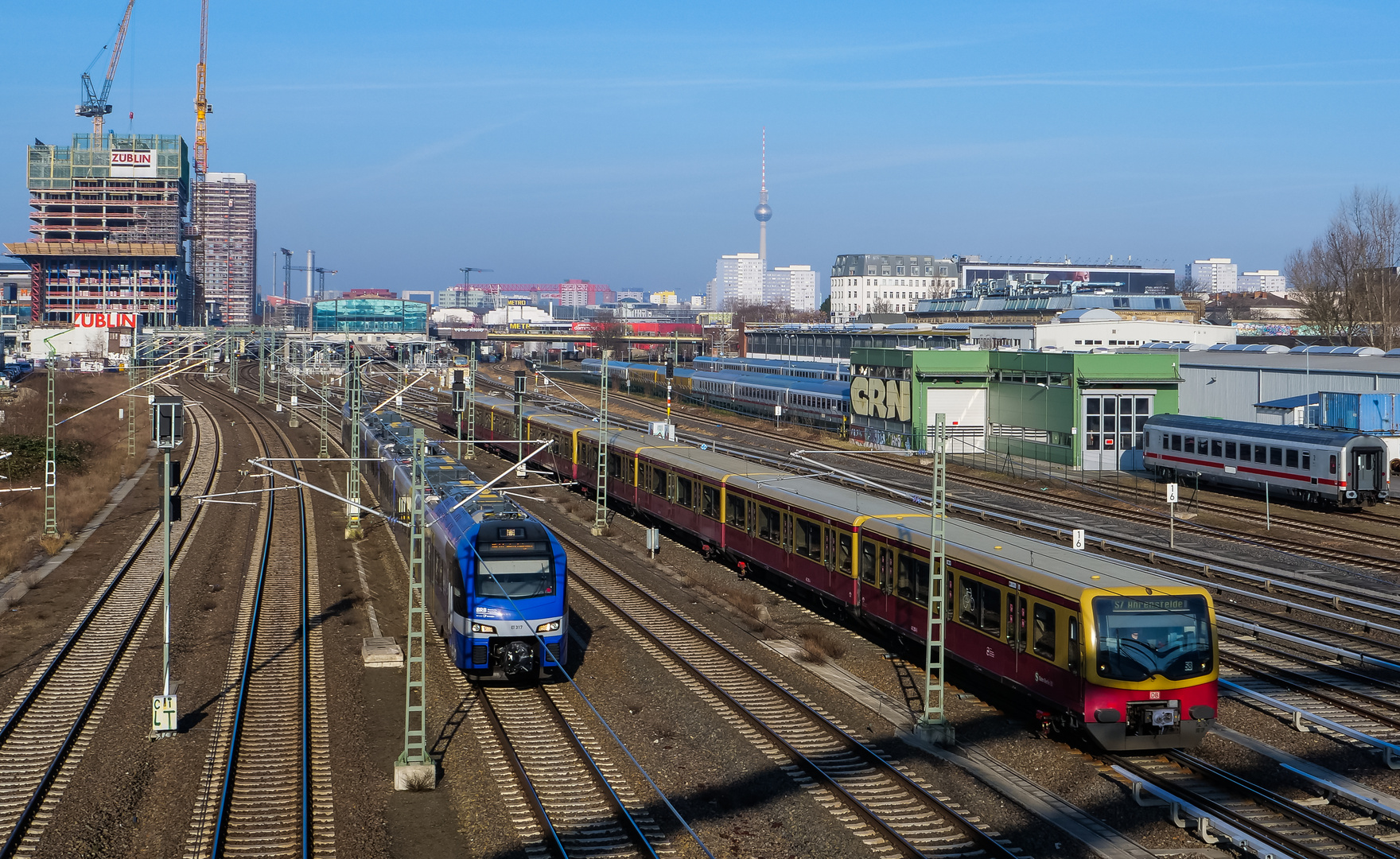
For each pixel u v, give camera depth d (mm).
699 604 35000
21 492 57562
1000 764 21594
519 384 55375
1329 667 27531
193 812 19406
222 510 55156
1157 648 21250
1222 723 23844
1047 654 22375
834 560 31609
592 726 23969
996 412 73250
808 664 28391
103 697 25984
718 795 20219
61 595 36625
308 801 19812
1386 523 46844
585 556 42969
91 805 19578
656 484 46781
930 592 23281
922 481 60844
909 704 25328
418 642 31125
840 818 19078
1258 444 52344
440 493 36062
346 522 52000
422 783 20578
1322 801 19812
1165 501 53438
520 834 18594
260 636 31406
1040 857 17531
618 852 17922
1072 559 24141
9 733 23328
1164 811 19359
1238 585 36750
